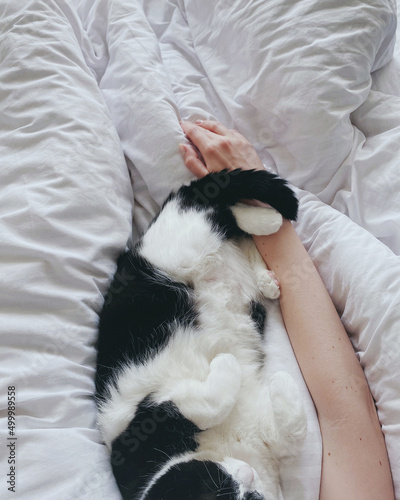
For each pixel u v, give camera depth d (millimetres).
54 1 1304
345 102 1097
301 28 1124
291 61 1112
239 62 1244
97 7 1402
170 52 1434
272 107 1145
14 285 902
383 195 1046
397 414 806
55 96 1130
